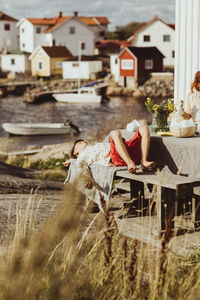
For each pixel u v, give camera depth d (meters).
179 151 4.91
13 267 2.19
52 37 74.69
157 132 5.39
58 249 2.99
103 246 3.06
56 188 7.25
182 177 4.57
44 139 30.08
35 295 2.24
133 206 5.04
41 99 54.47
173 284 2.59
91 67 66.06
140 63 61.16
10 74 69.56
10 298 2.12
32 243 2.19
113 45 82.12
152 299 2.51
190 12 7.86
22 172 9.67
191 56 7.96
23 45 78.44
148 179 4.50
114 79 63.97
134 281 2.65
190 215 4.82
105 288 2.59
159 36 72.31
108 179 4.86
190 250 4.00
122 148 4.89
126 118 15.14
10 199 5.60
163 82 59.75
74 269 2.67
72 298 2.39
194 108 6.05
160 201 4.40
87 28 77.06
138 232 4.49
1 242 3.81
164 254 2.63
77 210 2.09
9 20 79.62
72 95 52.88
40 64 68.75
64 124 31.33
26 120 40.31
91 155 5.09
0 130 33.56
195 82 6.03
